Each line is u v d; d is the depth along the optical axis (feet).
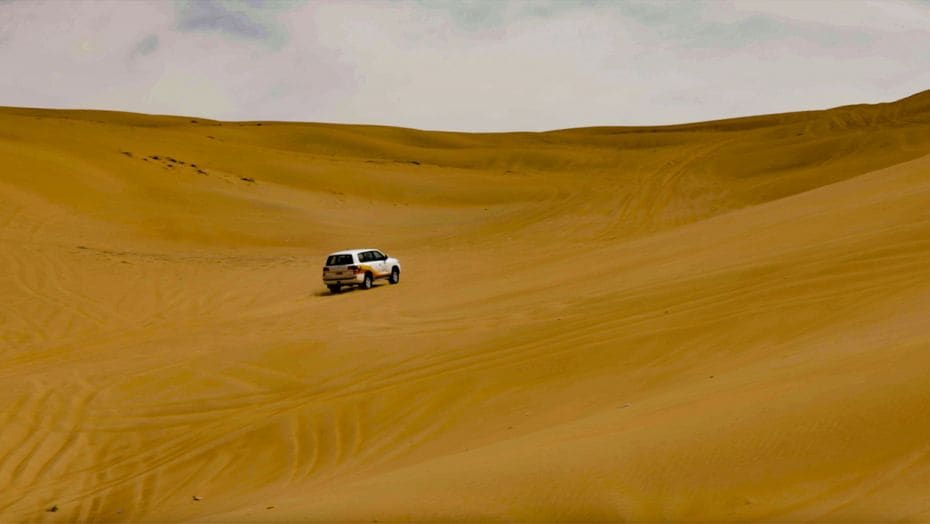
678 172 305.12
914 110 418.51
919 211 85.20
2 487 51.49
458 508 30.40
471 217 259.19
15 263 138.00
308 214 248.32
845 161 290.97
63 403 69.05
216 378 74.49
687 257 98.73
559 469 32.73
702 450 32.04
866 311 58.49
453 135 623.77
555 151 466.70
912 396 32.19
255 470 51.72
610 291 86.84
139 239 195.00
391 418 58.34
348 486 39.09
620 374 58.54
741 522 26.27
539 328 76.13
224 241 204.33
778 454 30.48
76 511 47.01
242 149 383.86
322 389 68.33
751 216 121.90
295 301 126.21
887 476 27.17
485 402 58.44
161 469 53.57
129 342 97.30
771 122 654.53
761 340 58.70
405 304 109.70
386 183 327.26
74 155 269.44
